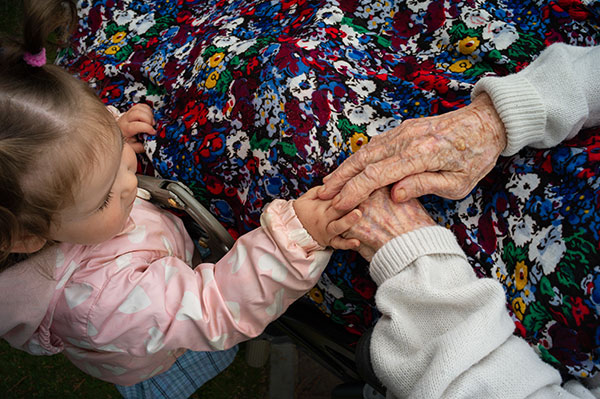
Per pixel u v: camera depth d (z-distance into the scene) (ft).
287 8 3.94
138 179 3.43
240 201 3.53
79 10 4.61
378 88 3.51
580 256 2.67
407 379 2.58
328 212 2.94
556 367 2.83
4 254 2.60
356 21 3.82
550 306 2.78
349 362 3.64
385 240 2.92
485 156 2.94
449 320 2.62
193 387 4.68
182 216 3.93
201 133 3.53
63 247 3.02
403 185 2.92
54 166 2.35
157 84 4.01
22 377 6.01
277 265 3.02
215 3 4.44
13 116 2.28
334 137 3.24
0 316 2.94
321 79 3.30
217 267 3.22
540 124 2.86
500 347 2.53
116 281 3.01
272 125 3.23
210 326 3.07
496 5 3.71
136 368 3.45
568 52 3.01
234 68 3.50
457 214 3.25
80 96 2.54
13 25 7.81
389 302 2.77
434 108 3.36
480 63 3.52
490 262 3.10
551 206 2.86
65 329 3.11
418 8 3.74
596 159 2.78
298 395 6.00
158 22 4.42
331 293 3.45
